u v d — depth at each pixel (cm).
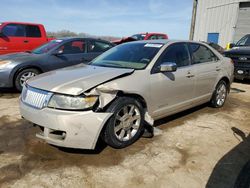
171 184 256
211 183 258
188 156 312
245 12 1667
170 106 389
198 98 451
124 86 313
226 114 481
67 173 271
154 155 312
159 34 1603
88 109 283
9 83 596
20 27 884
